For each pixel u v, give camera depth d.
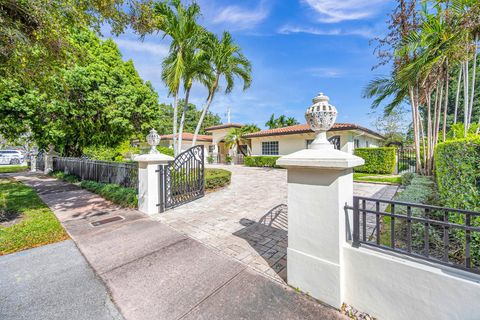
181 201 6.29
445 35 6.54
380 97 9.91
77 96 9.93
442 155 3.70
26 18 3.78
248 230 4.38
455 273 1.69
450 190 3.13
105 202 6.69
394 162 12.36
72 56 5.04
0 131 10.09
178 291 2.52
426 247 1.87
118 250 3.53
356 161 2.11
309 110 2.54
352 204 2.36
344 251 2.21
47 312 2.20
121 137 13.76
